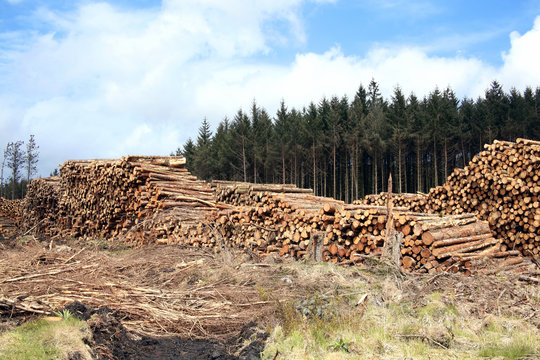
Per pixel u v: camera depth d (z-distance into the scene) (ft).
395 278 23.86
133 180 48.49
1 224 87.61
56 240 55.52
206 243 38.60
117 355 15.28
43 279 23.17
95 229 57.36
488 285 22.54
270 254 32.76
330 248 30.66
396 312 19.58
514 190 35.73
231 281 25.85
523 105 141.28
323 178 158.40
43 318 16.57
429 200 45.19
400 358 15.05
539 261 31.37
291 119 168.86
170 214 44.14
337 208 31.32
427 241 26.73
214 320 19.93
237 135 154.71
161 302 21.43
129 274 28.37
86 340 15.08
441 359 14.96
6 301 17.94
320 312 19.15
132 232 48.93
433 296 21.38
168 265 30.58
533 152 35.68
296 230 33.09
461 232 28.43
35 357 13.07
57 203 69.67
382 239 28.45
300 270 26.89
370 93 190.60
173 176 50.11
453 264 26.14
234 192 45.19
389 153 145.79
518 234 35.86
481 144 140.36
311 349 15.93
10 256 30.35
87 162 61.36
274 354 15.66
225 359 15.46
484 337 16.74
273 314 19.67
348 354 15.44
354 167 144.56
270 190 47.16
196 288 24.27
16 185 192.95
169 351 16.44
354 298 21.44
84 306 18.49
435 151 134.21
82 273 25.93
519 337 16.20
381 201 52.06
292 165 154.40
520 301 20.44
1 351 13.34
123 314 19.34
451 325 17.83
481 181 38.88
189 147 187.52
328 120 146.20
